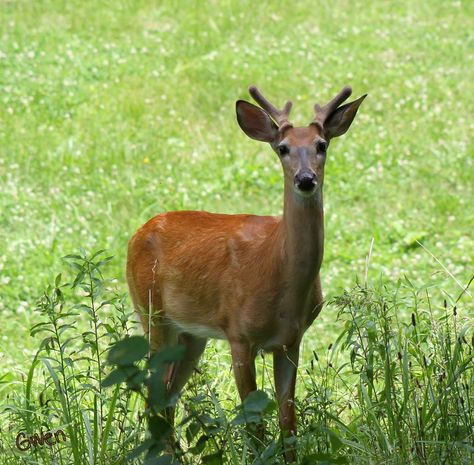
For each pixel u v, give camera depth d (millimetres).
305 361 10461
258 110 8359
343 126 8266
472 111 18641
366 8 23562
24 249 13414
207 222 8703
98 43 21219
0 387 9742
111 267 13180
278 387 8086
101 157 16453
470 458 7336
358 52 21266
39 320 11680
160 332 8938
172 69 20188
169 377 8945
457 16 23188
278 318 7898
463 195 15727
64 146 16750
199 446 6141
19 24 21719
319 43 21625
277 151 8094
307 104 18844
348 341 7785
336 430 7746
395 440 7383
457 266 13352
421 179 16156
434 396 7770
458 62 20859
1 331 11398
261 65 20406
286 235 7715
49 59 20203
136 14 22641
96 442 7207
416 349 8039
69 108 18406
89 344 7402
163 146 16953
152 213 14828
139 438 7555
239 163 16281
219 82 19484
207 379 8555
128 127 17625
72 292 12383
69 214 14648
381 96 19078
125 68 20109
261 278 7898
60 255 13305
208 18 22594
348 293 8648
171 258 8672
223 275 8188
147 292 8945
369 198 15531
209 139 17312
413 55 21109
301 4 23578
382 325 7875
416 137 17516
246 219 8469
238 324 8078
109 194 15227
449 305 11727
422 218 14891
